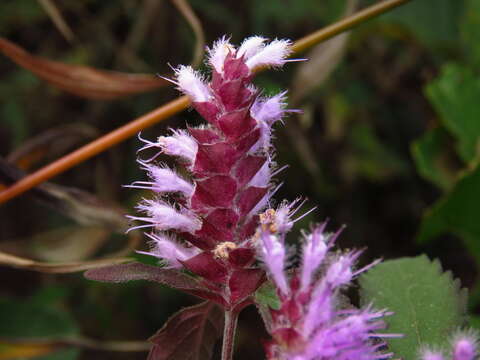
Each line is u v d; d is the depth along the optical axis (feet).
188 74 0.41
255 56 0.41
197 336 0.43
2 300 0.91
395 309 0.46
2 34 1.28
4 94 1.25
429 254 1.21
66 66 0.82
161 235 0.42
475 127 0.95
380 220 1.26
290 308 0.35
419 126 1.32
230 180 0.40
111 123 1.27
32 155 0.91
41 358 0.90
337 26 0.76
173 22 1.17
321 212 1.22
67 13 1.27
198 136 0.40
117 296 1.16
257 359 1.11
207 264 0.40
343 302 0.39
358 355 0.36
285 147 1.17
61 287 1.14
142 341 1.13
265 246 0.37
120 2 1.28
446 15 1.18
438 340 0.44
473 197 0.81
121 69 1.25
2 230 1.23
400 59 1.32
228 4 1.23
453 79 0.98
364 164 1.26
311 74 0.98
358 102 1.29
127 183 1.12
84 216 0.74
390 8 0.76
